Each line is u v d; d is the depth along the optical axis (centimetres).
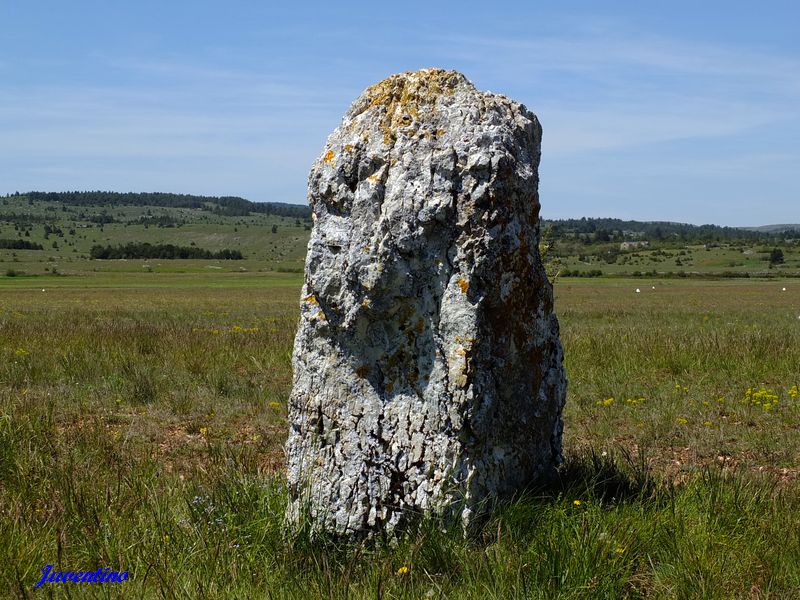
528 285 500
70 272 10712
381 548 468
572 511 481
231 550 454
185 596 406
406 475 476
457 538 458
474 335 466
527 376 507
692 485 552
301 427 502
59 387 1026
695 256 13900
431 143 478
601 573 422
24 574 429
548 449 535
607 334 1567
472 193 468
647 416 884
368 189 479
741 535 473
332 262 486
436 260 473
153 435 805
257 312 3048
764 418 876
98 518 490
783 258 13025
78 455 668
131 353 1258
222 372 1132
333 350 494
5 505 527
